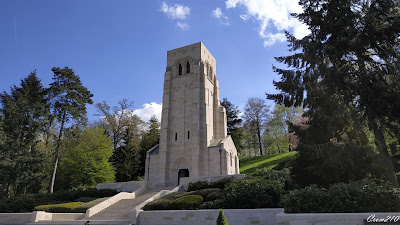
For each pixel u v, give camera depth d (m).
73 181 47.19
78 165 46.75
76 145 47.38
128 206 27.14
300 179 20.03
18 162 37.59
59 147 44.50
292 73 21.77
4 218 25.41
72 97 46.12
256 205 18.95
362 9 20.91
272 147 69.44
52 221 23.94
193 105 42.03
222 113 45.66
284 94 22.31
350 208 12.95
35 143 43.03
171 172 41.00
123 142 54.06
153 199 25.70
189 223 19.05
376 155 17.06
